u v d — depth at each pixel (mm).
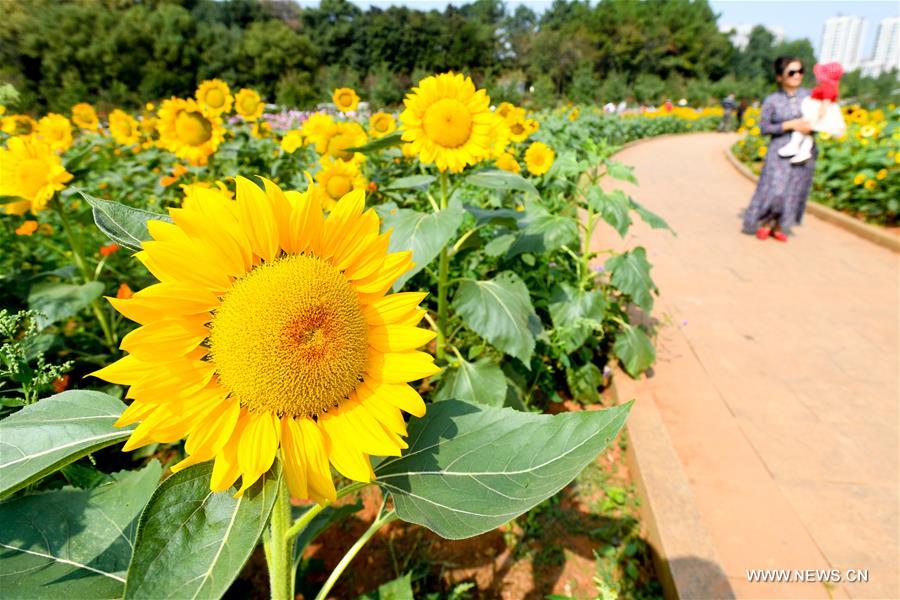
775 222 7395
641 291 3529
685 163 15703
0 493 922
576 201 4812
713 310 5004
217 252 958
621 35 65438
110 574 1203
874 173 8344
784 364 4047
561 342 3387
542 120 14031
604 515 2715
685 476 2783
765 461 3010
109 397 1111
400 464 1250
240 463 941
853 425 3340
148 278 3969
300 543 2008
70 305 2812
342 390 1065
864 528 2576
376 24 60000
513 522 2641
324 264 1076
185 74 44750
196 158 4730
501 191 4879
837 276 5973
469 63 60281
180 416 927
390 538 2514
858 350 4273
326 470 1022
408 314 1152
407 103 2576
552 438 1149
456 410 1307
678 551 2359
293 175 6488
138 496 1339
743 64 85188
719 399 3578
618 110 30000
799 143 6906
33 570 1184
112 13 47250
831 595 2238
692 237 7492
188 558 859
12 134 5738
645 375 3836
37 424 1030
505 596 2295
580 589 2336
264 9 76500
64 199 4539
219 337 959
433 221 2461
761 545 2469
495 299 2715
